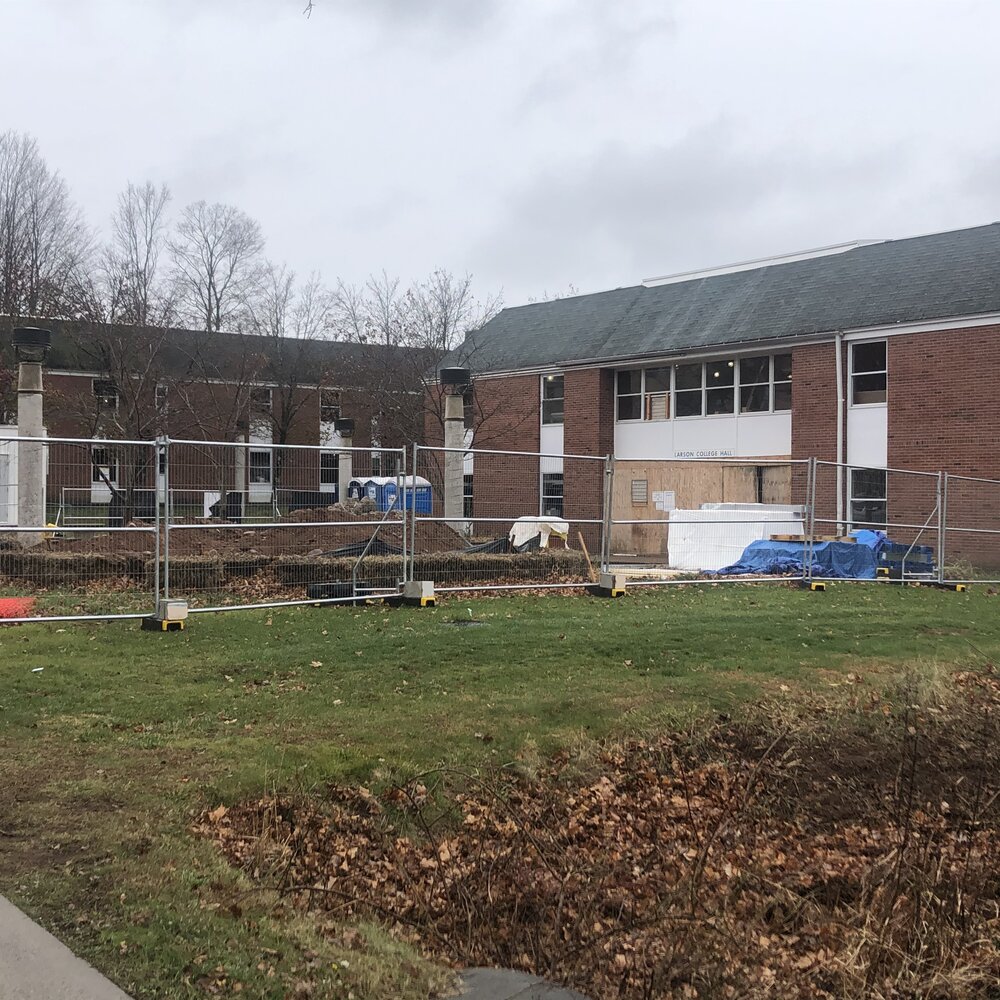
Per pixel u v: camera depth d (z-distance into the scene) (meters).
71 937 3.70
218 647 9.21
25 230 44.19
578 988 4.00
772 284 27.67
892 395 23.16
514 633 10.25
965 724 7.81
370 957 3.96
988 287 22.39
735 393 26.50
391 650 9.22
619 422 29.09
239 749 6.18
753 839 5.73
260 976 3.57
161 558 12.65
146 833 4.83
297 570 13.55
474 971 4.05
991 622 12.80
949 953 4.51
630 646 9.73
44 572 12.58
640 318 29.84
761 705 7.93
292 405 43.03
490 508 28.64
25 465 14.78
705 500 26.00
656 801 6.30
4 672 7.89
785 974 4.32
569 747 6.79
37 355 18.36
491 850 5.19
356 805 5.72
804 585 16.02
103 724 6.60
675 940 4.24
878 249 26.64
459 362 31.77
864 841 5.91
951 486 22.11
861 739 7.52
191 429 38.22
